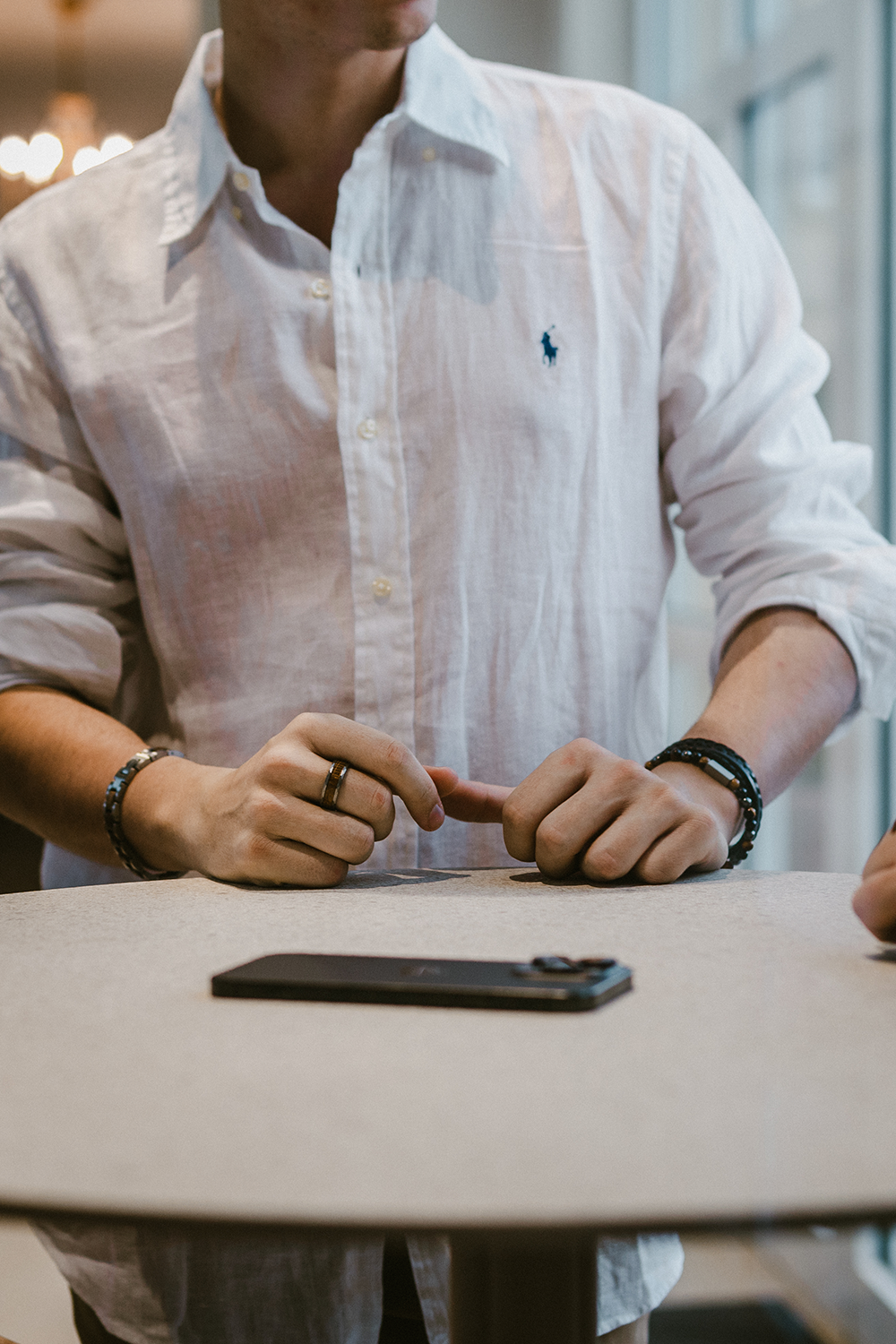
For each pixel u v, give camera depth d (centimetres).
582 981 42
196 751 94
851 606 84
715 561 97
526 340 90
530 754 91
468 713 90
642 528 96
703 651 273
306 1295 77
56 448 95
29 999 44
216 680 92
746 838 76
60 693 92
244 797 69
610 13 322
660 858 66
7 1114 32
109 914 60
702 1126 30
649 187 95
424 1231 25
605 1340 75
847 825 218
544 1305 36
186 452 89
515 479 89
